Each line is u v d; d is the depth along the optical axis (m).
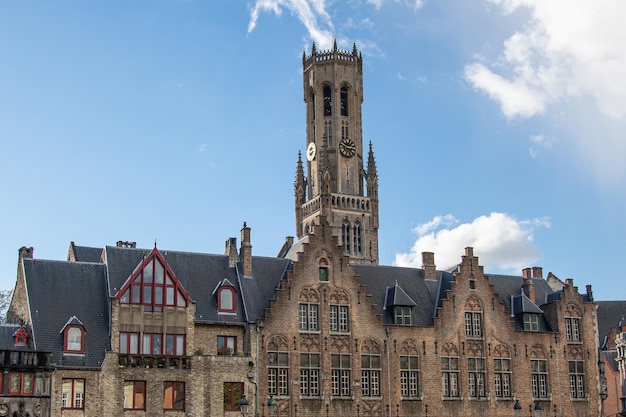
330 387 67.81
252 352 65.12
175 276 63.28
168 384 61.06
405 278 76.06
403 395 70.25
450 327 73.31
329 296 69.50
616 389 92.25
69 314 61.19
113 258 65.19
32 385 57.19
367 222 161.38
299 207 166.50
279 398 65.62
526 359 75.50
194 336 64.31
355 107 169.88
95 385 58.91
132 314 61.56
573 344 77.75
